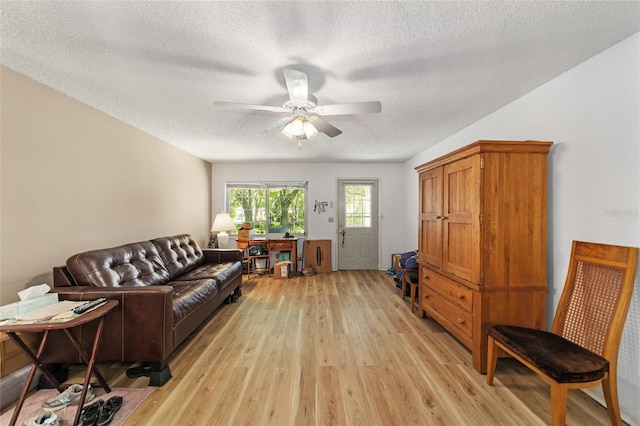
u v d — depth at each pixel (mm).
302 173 5895
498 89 2357
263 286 4695
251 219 5992
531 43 1712
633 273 1579
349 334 2820
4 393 1767
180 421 1654
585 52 1817
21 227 2121
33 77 2148
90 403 1801
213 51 1788
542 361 1544
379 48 1755
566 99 2066
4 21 1494
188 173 4809
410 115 2980
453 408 1762
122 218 3188
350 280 5098
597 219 1855
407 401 1827
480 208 2139
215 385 1999
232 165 5848
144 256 3080
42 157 2268
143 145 3557
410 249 5414
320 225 5926
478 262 2146
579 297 1851
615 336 1577
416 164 5055
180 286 2879
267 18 1480
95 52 1808
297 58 1865
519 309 2154
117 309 2010
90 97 2512
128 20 1495
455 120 3135
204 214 5469
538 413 1719
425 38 1658
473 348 2223
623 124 1696
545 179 2160
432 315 2951
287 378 2078
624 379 1708
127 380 2072
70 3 1362
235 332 2879
